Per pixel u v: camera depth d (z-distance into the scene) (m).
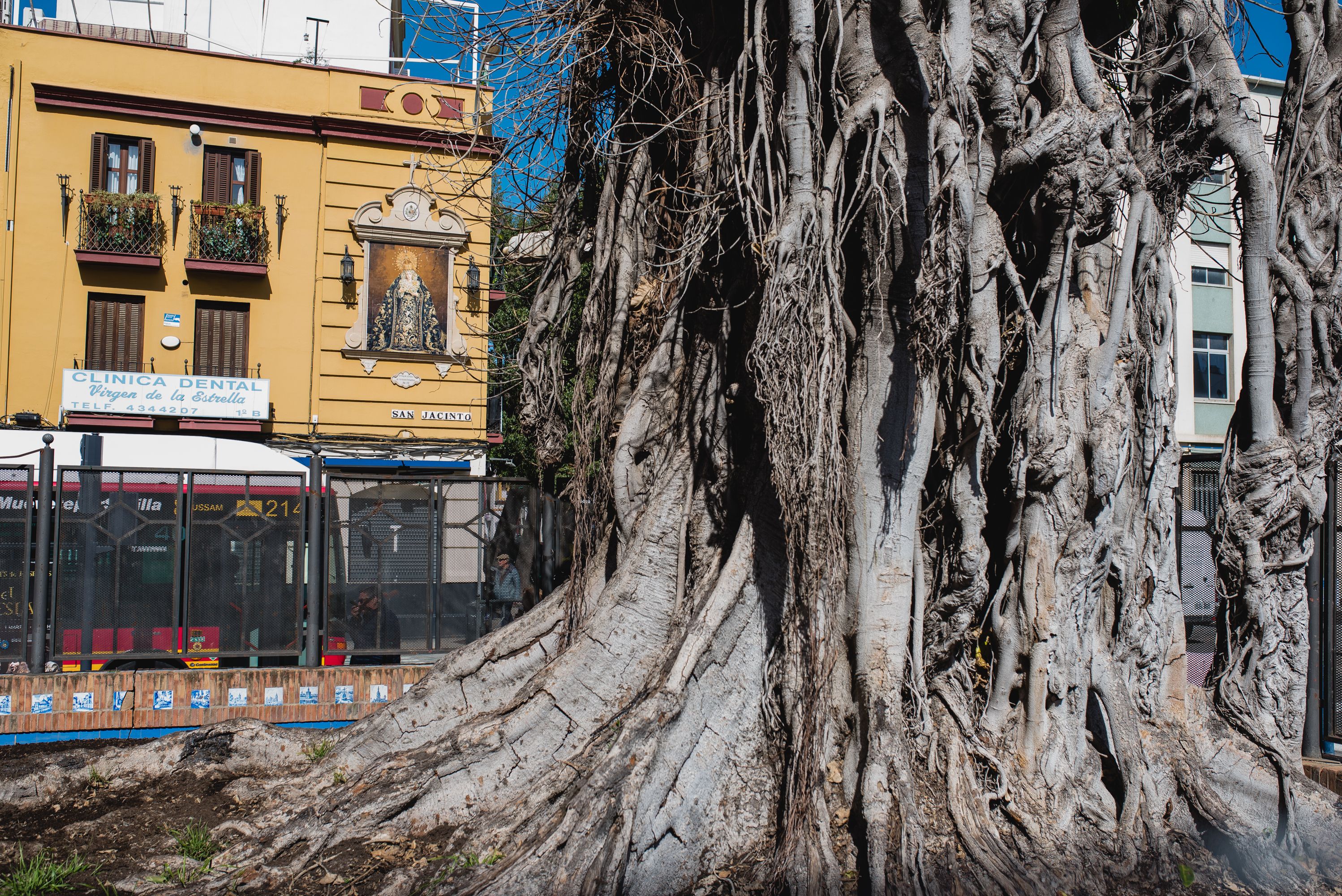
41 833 6.16
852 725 6.05
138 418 21.75
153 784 6.98
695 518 6.92
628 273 7.82
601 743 5.97
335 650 9.14
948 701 6.33
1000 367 6.46
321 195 22.73
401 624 9.32
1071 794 6.12
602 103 8.06
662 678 6.11
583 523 7.70
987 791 6.00
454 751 6.35
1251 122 6.98
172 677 8.44
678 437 7.18
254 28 25.58
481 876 5.17
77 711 8.25
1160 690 6.88
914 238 5.98
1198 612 9.29
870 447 6.20
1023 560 6.38
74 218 21.73
